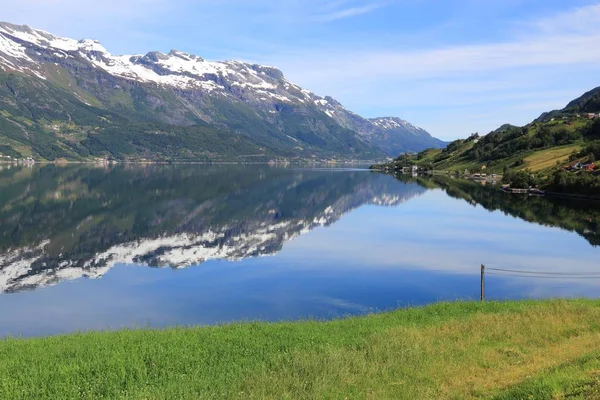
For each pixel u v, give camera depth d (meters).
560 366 20.27
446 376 20.55
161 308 45.84
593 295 48.75
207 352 24.02
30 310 45.41
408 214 117.06
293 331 28.33
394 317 32.28
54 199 128.62
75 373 20.81
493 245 77.12
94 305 46.91
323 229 93.81
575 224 99.75
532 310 32.03
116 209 113.75
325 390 19.02
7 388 19.23
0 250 71.38
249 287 52.97
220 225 96.88
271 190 172.88
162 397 18.34
